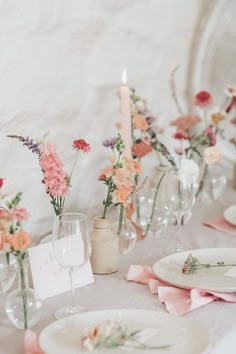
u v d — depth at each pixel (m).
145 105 2.09
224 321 1.27
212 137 2.06
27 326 1.24
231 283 1.41
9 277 1.40
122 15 2.05
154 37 2.22
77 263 1.27
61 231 1.26
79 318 1.23
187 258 1.50
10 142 1.63
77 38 1.85
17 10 1.62
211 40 2.37
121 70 2.08
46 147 1.43
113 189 1.53
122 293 1.41
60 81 1.80
